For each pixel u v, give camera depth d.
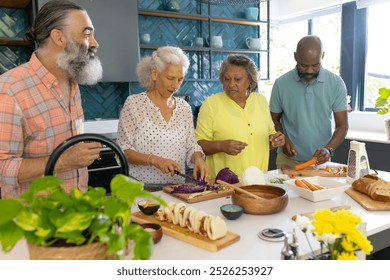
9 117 1.26
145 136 1.83
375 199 1.42
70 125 1.48
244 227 1.21
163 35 3.94
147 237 0.67
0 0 3.01
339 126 2.46
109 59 3.36
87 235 0.68
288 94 2.49
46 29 1.34
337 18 4.14
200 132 2.08
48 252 0.66
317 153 2.05
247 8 4.25
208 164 2.13
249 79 1.99
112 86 3.77
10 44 3.22
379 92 2.04
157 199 0.69
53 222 0.63
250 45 4.27
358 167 1.72
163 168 1.64
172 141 1.86
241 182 1.67
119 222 0.68
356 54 3.97
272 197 1.43
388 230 1.23
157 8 3.85
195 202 1.49
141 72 1.87
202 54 4.18
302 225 0.82
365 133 3.59
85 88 3.64
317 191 1.43
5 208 0.62
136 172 1.88
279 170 2.07
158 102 1.88
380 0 3.56
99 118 3.70
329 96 2.41
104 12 3.29
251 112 2.05
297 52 2.33
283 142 1.99
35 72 1.36
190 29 4.09
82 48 1.36
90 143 1.24
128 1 3.40
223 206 1.32
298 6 4.28
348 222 0.70
